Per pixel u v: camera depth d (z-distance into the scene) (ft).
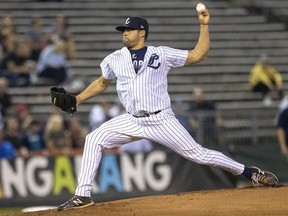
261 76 211.20
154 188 161.58
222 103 212.23
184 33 234.38
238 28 242.78
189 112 170.09
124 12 235.81
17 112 169.37
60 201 155.63
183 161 163.32
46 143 164.35
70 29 223.51
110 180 158.92
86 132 168.66
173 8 243.19
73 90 186.39
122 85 88.43
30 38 200.34
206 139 169.78
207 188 162.91
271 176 94.58
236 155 171.12
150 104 87.66
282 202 86.02
